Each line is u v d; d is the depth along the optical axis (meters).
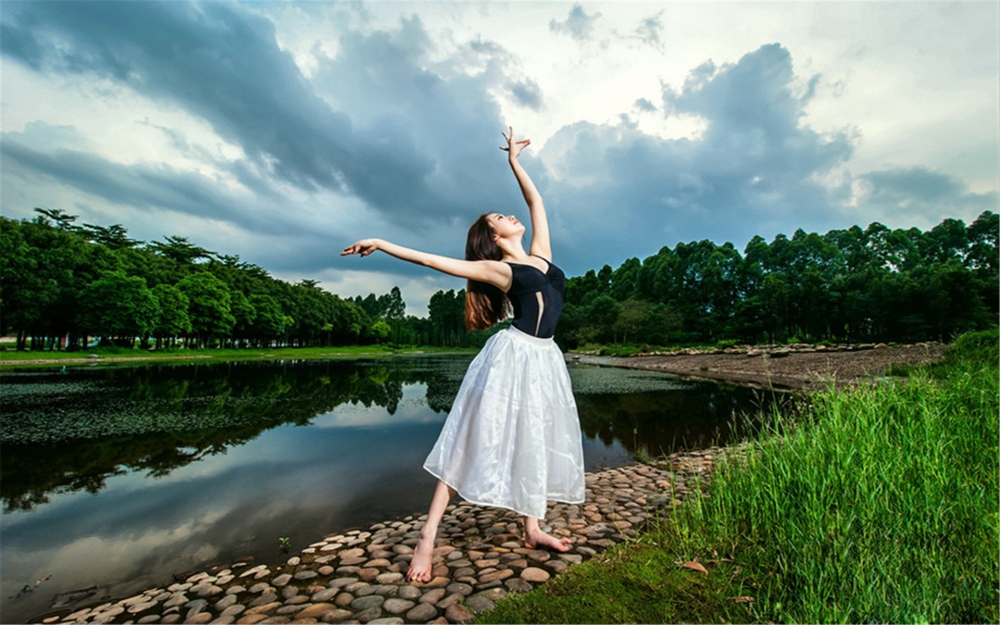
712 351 29.55
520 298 1.99
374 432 5.85
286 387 11.66
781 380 12.79
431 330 92.56
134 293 29.48
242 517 2.90
